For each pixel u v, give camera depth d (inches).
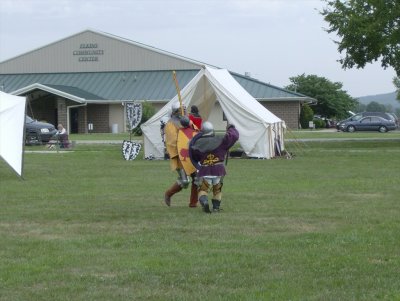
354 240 394.3
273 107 2576.3
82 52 2778.1
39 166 955.3
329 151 1250.0
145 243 397.7
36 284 311.9
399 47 1457.9
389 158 1061.8
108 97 2561.5
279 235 417.4
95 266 342.3
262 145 1069.1
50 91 2393.0
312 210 515.2
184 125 529.3
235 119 1080.8
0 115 761.0
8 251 379.9
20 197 609.0
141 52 2728.8
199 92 1123.9
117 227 451.8
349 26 1440.7
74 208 536.7
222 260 350.9
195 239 407.8
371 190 641.0
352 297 284.2
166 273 327.0
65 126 2438.5
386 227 438.6
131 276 321.7
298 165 939.3
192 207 536.1
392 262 340.5
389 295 285.7
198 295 290.7
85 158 1122.7
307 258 351.6
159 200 581.9
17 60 2837.1
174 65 2704.2
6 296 293.1
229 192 629.9
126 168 916.6
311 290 295.4
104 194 627.2
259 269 332.2
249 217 485.1
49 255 368.2
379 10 1408.7
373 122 2428.6
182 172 529.3
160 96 2534.5
